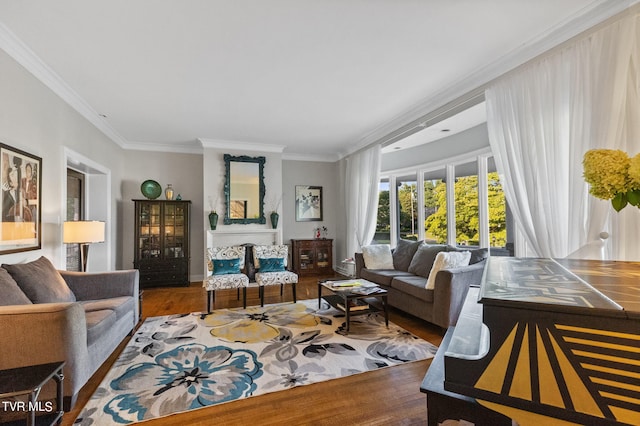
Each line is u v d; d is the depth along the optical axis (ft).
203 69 9.61
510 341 2.84
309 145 19.70
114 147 16.62
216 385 7.00
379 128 15.94
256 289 16.92
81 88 10.79
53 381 5.76
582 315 2.58
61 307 5.83
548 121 8.04
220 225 18.29
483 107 11.83
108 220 15.43
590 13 6.97
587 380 2.56
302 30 7.70
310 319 11.64
